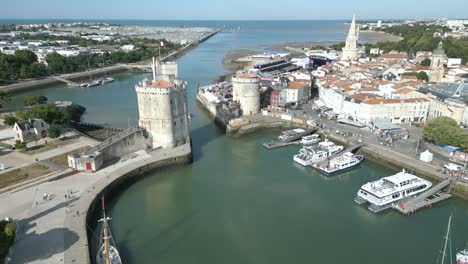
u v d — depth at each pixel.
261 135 149.75
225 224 85.88
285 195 100.44
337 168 113.88
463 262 70.50
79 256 66.88
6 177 97.31
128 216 88.38
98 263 67.69
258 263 72.69
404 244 79.06
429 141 129.25
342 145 134.88
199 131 154.00
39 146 121.31
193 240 79.50
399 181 96.75
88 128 152.62
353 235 82.31
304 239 80.69
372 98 152.50
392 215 90.88
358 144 128.38
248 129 150.50
